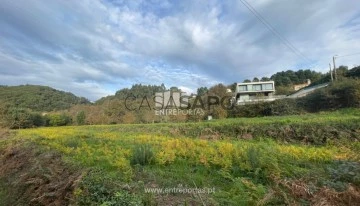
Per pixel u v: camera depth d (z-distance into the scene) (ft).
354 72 121.39
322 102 94.99
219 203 16.93
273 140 50.93
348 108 82.84
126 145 41.83
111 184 19.54
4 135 85.87
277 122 57.57
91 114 181.37
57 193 21.39
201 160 26.30
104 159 29.99
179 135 63.57
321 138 45.88
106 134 63.31
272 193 16.34
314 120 54.34
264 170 21.58
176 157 30.17
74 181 20.97
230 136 58.65
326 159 26.05
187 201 17.84
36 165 30.53
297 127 50.90
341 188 16.83
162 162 27.63
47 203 21.68
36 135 68.90
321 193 15.89
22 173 32.83
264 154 25.41
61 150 38.22
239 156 25.98
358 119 47.80
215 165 25.44
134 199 16.61
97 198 17.80
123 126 93.71
